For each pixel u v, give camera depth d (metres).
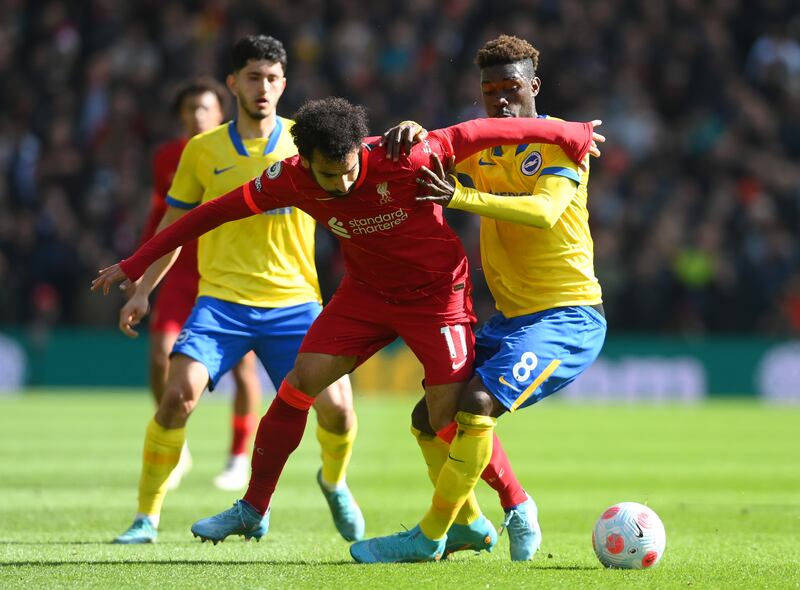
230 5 84.00
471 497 19.58
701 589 16.62
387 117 78.12
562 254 19.30
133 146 77.81
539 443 45.28
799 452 42.06
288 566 18.50
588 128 18.95
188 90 29.91
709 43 85.00
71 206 75.75
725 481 33.19
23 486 30.44
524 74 19.81
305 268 23.55
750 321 72.94
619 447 43.72
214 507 26.75
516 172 19.41
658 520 18.59
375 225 18.52
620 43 84.44
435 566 18.52
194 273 29.72
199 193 23.84
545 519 25.64
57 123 79.31
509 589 16.39
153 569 18.12
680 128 82.94
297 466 36.56
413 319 19.14
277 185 18.59
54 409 58.31
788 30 86.62
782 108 83.56
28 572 17.80
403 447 42.31
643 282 72.38
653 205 76.31
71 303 72.12
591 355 19.34
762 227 74.50
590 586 16.69
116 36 83.94
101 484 31.00
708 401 71.75
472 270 68.81
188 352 22.22
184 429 21.95
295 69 80.94
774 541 22.39
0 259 72.81
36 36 85.81
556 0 84.94
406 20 84.00
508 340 18.89
